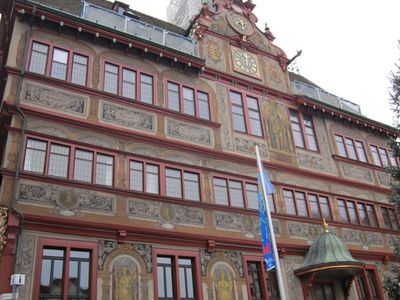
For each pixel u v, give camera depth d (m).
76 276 14.15
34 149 15.28
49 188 14.77
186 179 18.23
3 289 12.66
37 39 17.33
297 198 21.58
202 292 16.17
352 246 22.12
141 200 16.45
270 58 25.11
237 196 19.31
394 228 24.97
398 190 19.00
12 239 13.34
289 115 23.91
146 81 19.45
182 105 19.92
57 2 20.56
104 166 16.45
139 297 14.84
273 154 21.78
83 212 15.05
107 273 14.58
